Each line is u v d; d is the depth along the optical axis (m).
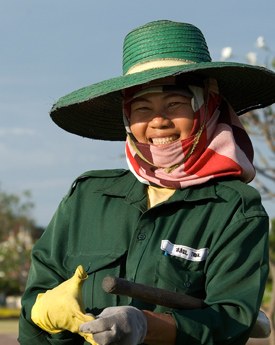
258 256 2.99
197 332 2.78
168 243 3.10
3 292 54.94
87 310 3.15
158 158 3.21
